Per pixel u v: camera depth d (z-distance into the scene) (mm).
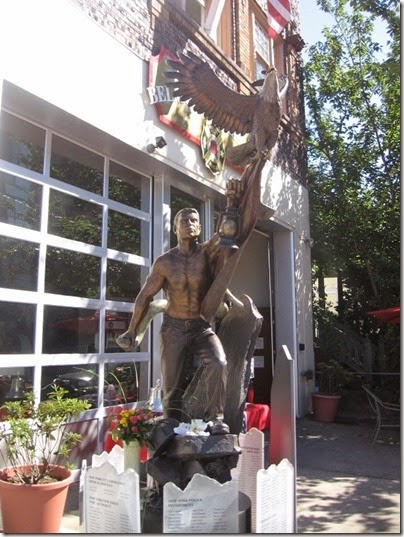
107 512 3305
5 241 5430
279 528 3477
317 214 15242
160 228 7664
